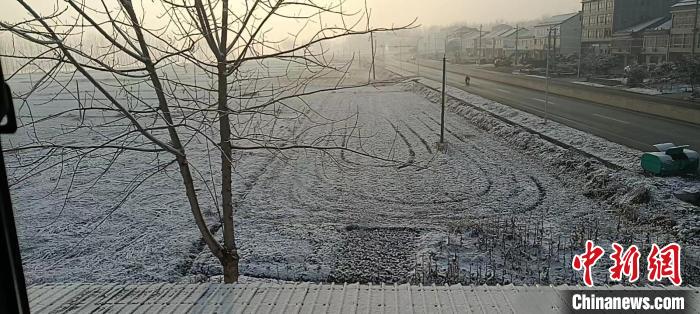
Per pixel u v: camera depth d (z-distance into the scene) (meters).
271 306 4.33
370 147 20.00
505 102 29.38
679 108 21.72
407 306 4.28
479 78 48.06
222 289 4.70
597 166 14.38
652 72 34.62
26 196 13.33
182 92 7.60
